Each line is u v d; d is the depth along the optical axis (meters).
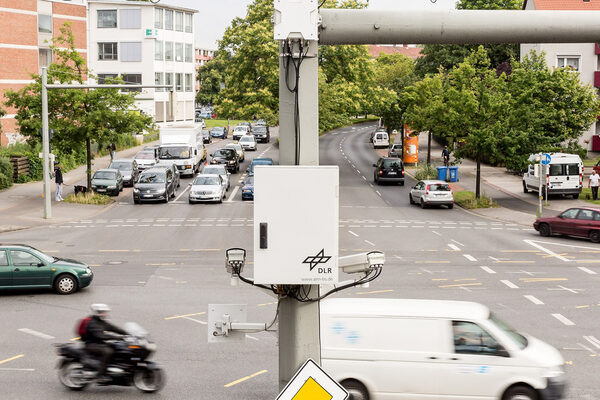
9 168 47.62
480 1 68.19
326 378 6.14
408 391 11.22
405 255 27.11
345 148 79.88
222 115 59.91
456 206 42.12
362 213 38.66
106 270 24.23
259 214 6.19
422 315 11.33
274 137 95.56
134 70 90.56
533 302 19.61
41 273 20.55
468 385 11.16
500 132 41.03
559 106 46.94
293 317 6.41
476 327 11.30
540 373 11.12
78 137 42.97
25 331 16.83
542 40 6.59
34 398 12.43
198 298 20.14
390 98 61.78
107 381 12.62
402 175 51.09
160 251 27.89
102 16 89.94
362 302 11.83
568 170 42.50
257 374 13.74
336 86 57.69
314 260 6.20
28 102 42.56
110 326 12.84
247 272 23.70
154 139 86.50
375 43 6.53
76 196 41.97
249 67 59.25
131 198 44.75
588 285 21.94
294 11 6.15
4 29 63.66
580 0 56.25
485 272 23.89
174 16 94.94
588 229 30.31
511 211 39.06
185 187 50.22
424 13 6.44
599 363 14.39
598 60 57.88
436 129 42.88
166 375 13.65
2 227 32.88
